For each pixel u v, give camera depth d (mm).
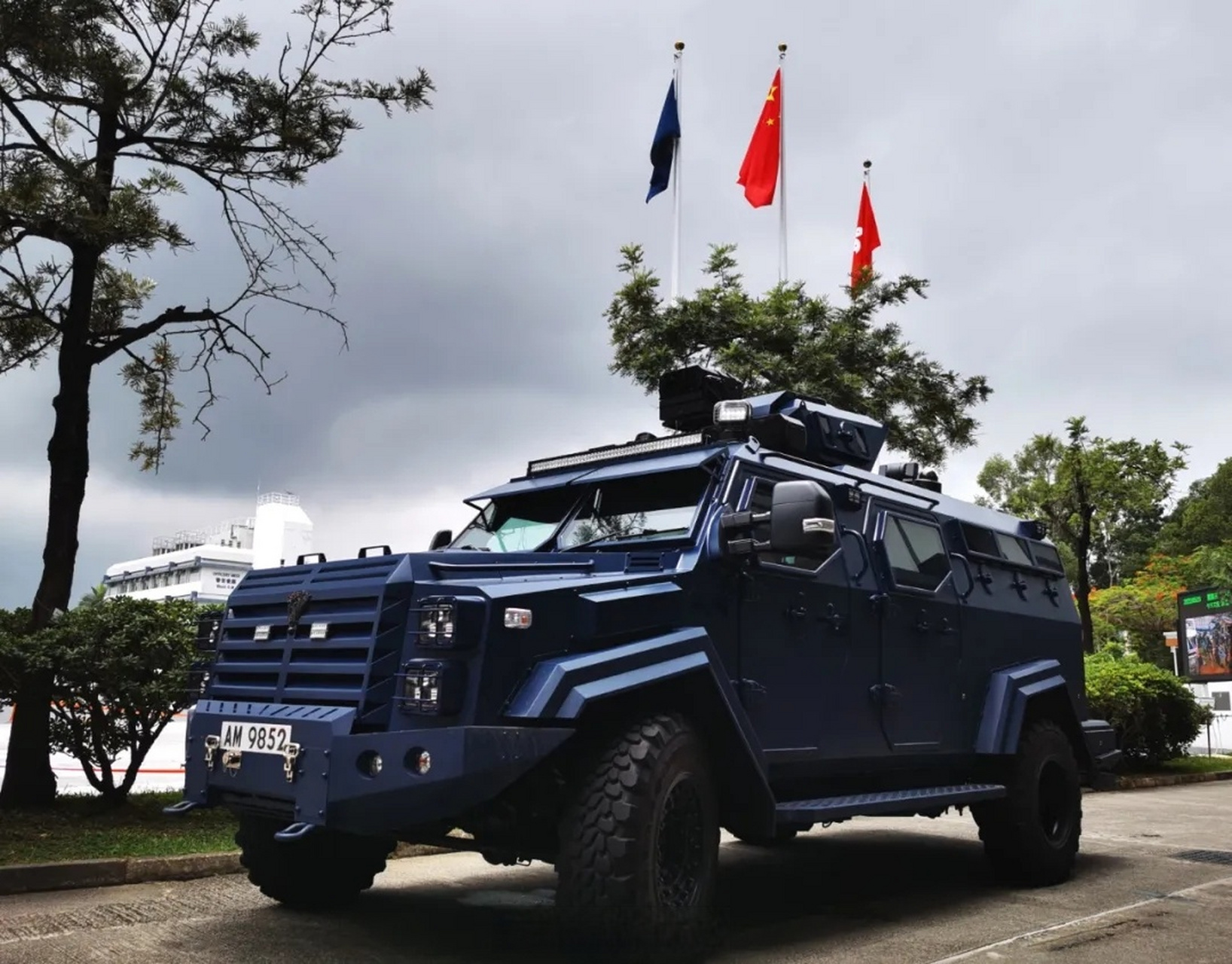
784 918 5570
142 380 10141
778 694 5082
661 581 4637
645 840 4016
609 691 4059
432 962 4414
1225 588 24781
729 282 16812
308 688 4422
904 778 6109
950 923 5473
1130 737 15922
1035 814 6535
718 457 5238
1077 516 20812
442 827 4480
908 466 7418
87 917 5297
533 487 5820
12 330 9422
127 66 8812
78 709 8094
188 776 4773
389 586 4238
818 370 15352
